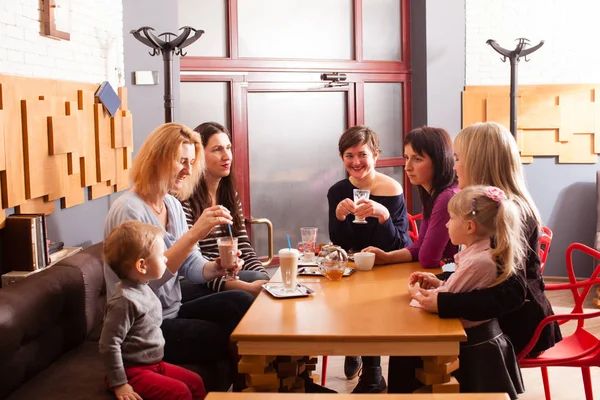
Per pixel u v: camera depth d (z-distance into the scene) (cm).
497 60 591
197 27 545
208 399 172
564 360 264
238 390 279
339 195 349
